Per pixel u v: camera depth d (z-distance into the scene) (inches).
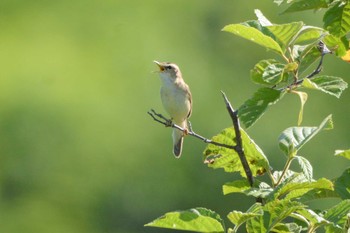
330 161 627.8
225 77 746.2
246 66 757.3
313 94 678.5
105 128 721.0
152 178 683.4
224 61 760.3
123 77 747.4
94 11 804.6
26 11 819.4
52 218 713.6
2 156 727.7
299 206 146.8
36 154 724.0
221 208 624.1
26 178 725.3
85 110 730.2
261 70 173.3
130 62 754.2
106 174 703.1
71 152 721.0
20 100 737.6
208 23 786.2
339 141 650.2
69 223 710.5
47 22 807.1
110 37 777.6
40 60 767.7
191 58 757.3
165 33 773.3
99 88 740.0
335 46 170.1
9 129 726.5
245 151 171.9
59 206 716.7
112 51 767.7
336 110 671.1
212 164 177.3
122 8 784.9
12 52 775.1
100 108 729.0
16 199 725.9
